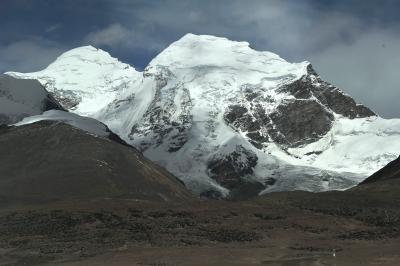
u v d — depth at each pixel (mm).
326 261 116625
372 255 122688
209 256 124438
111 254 126938
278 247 136875
